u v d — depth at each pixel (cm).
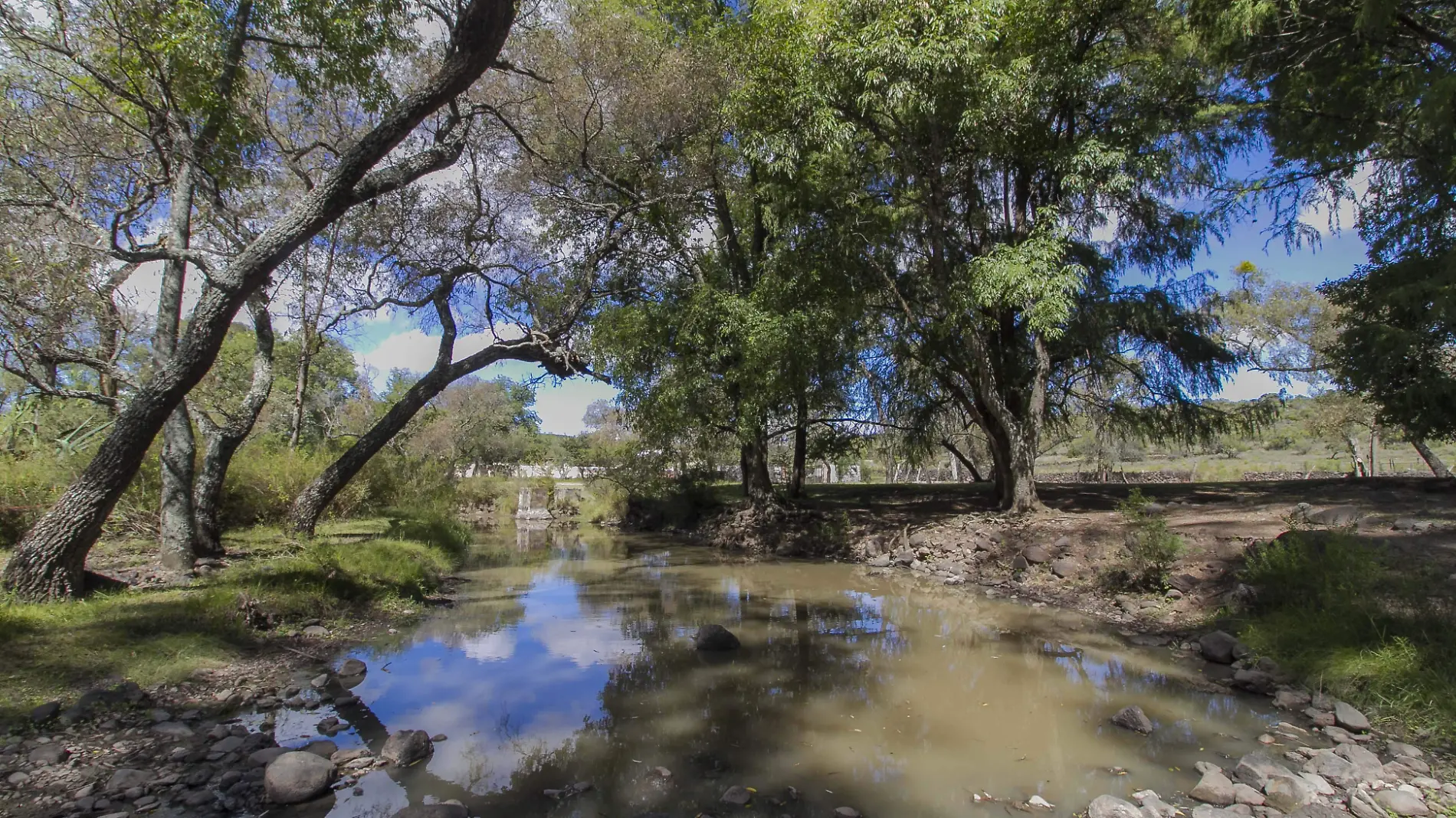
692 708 592
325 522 1559
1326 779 431
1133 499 1162
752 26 1512
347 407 2988
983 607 1020
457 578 1361
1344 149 1194
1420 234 1108
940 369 1620
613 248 1603
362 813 391
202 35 897
